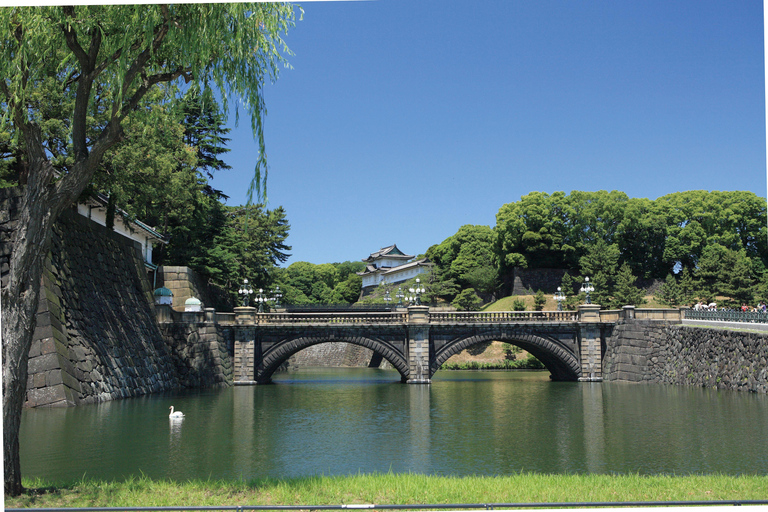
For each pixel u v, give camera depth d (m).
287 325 53.69
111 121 14.72
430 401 39.38
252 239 83.00
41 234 13.40
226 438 24.22
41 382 30.03
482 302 113.31
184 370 48.12
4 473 12.27
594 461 19.52
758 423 27.16
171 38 15.85
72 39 14.76
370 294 147.25
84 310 34.97
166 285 59.81
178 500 11.75
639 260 107.25
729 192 105.94
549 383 54.59
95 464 18.84
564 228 108.50
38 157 13.75
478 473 17.69
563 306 93.31
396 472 17.88
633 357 53.66
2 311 12.84
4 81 15.20
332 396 42.81
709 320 47.00
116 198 42.09
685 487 12.98
